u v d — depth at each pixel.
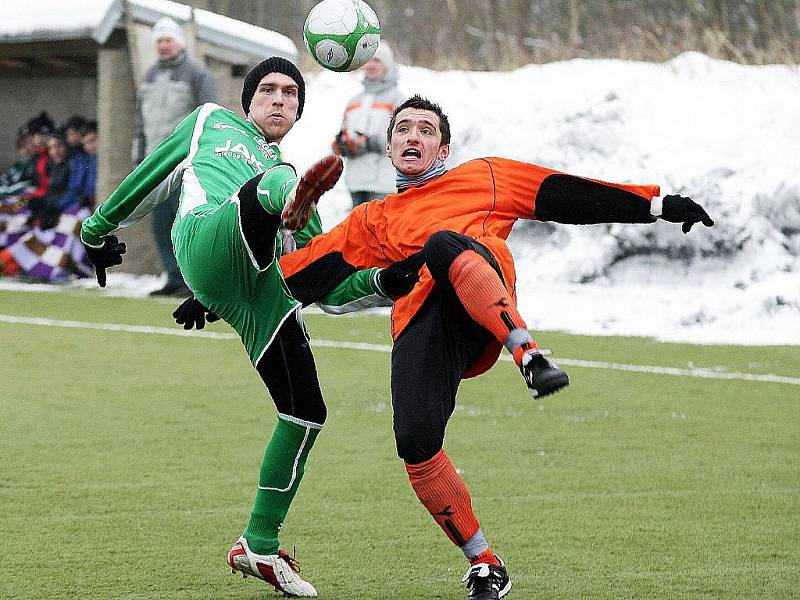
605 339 42.06
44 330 41.41
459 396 31.20
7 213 58.16
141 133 49.25
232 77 59.03
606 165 58.41
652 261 53.00
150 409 28.81
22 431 26.23
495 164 16.58
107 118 54.72
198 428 26.78
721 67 66.56
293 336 16.17
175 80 48.44
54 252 56.94
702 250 52.34
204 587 16.47
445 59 83.25
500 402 30.42
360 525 19.53
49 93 66.75
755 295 46.34
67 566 17.22
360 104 46.97
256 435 26.14
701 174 54.91
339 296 16.38
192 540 18.59
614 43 79.31
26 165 60.88
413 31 88.19
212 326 42.91
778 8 73.88
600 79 67.00
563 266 53.59
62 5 53.88
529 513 20.31
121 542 18.44
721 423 28.17
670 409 29.77
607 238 53.62
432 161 16.58
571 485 22.28
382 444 25.42
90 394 30.59
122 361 35.66
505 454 24.77
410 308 15.65
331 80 76.12
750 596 16.14
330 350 38.28
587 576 16.98
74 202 57.47
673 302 48.03
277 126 17.20
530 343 14.22
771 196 52.97
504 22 83.12
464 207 16.22
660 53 75.69
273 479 16.16
